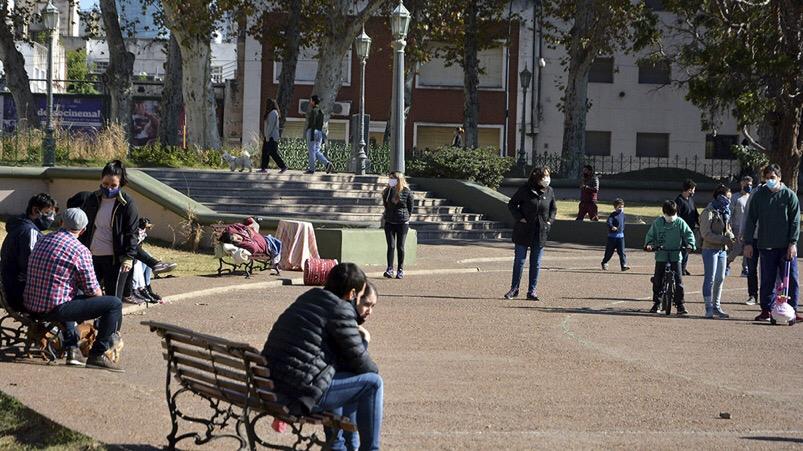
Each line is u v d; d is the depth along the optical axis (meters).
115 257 11.89
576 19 40.22
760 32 27.52
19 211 24.62
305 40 39.03
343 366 6.83
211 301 15.40
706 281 15.58
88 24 41.97
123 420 7.86
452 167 31.75
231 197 26.86
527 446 7.69
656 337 13.39
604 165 51.41
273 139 28.58
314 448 7.69
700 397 9.66
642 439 8.02
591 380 10.36
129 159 30.41
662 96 51.50
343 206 27.73
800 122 29.12
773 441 8.05
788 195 14.91
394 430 8.08
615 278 21.22
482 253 25.30
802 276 22.17
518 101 50.81
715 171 51.50
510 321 14.41
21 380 8.98
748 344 12.98
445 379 10.21
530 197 16.91
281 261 19.72
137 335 12.20
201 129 34.22
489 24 42.41
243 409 6.82
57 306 9.76
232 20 37.38
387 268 19.73
